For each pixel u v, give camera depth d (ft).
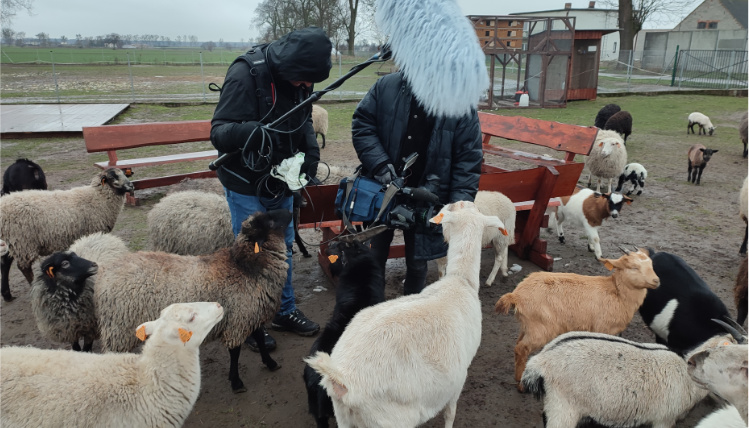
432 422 10.97
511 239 17.69
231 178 12.28
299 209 16.52
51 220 16.42
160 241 15.51
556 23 71.00
